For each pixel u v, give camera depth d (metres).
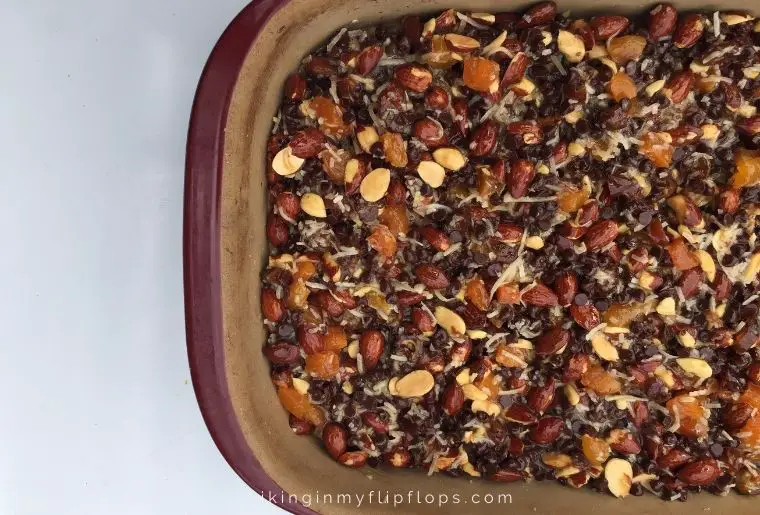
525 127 0.87
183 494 0.97
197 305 0.84
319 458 0.91
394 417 0.91
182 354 0.97
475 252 0.89
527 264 0.89
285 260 0.89
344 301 0.89
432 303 0.90
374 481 0.91
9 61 0.94
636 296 0.90
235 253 0.86
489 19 0.87
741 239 0.89
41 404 0.97
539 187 0.88
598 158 0.88
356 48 0.88
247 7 0.83
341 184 0.88
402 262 0.90
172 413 0.97
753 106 0.88
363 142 0.88
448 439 0.91
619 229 0.89
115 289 0.96
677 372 0.91
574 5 0.87
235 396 0.86
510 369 0.90
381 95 0.88
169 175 0.95
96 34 0.94
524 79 0.88
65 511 0.97
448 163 0.88
